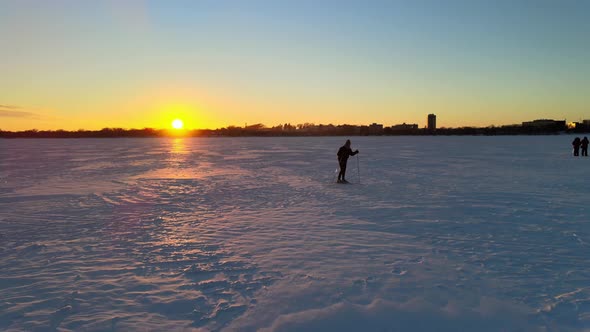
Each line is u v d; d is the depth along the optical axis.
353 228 6.96
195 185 13.64
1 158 31.42
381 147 50.47
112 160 28.62
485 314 3.55
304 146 58.00
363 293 4.03
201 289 4.21
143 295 4.09
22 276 4.71
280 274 4.62
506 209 8.57
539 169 18.17
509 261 5.04
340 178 15.01
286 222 7.54
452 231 6.66
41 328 3.42
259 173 17.92
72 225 7.45
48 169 20.75
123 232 6.86
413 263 4.97
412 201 9.78
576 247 5.65
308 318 3.50
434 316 3.52
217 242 6.09
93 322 3.51
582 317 3.49
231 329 3.34
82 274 4.75
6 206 9.61
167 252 5.60
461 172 17.17
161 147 58.78
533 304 3.76
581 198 9.95
